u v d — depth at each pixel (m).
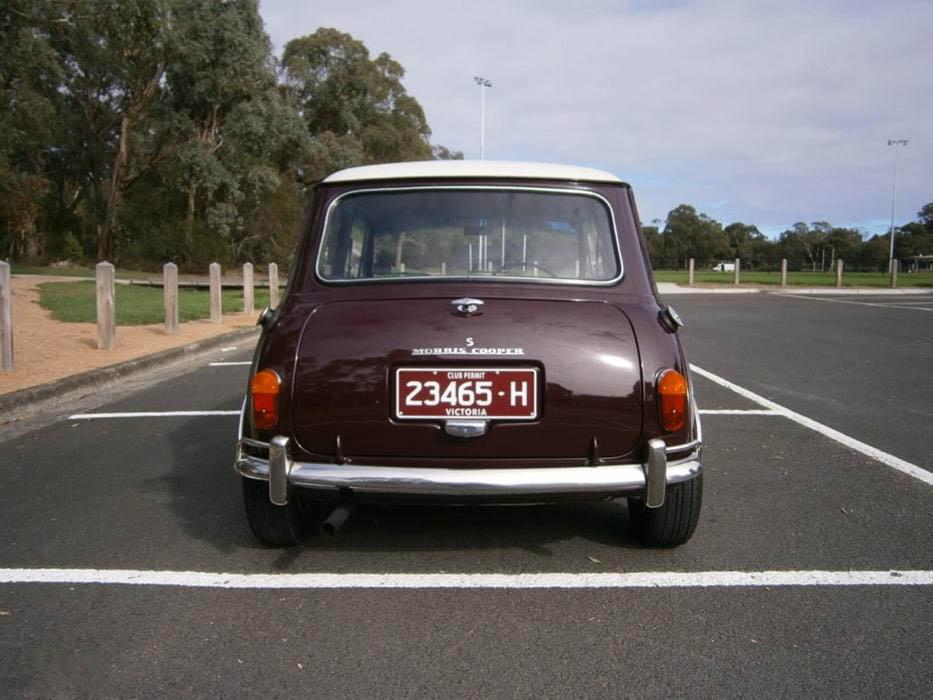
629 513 4.02
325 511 4.00
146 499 4.49
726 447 5.52
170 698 2.44
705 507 4.23
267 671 2.59
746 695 2.42
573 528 3.95
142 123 39.19
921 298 24.91
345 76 58.94
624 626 2.89
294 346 3.17
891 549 3.62
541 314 3.17
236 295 22.66
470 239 3.47
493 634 2.83
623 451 3.11
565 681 2.51
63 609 3.07
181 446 5.75
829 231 117.94
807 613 2.98
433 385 3.08
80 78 37.16
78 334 11.34
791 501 4.33
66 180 40.75
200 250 38.00
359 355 3.11
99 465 5.23
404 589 3.23
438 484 3.00
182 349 10.37
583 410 3.07
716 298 25.02
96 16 24.86
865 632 2.82
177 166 37.12
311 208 3.61
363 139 60.66
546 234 3.47
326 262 3.46
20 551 3.69
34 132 32.59
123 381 8.68
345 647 2.75
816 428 6.10
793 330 13.95
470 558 3.57
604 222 3.50
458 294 3.29
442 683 2.50
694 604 3.07
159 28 26.89
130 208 38.59
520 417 3.08
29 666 2.63
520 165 3.70
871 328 14.30
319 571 3.43
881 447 5.50
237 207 40.62
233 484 4.79
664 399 3.08
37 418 6.76
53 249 37.44
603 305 3.25
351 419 3.09
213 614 3.02
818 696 2.41
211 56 35.03
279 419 3.13
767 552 3.60
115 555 3.63
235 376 9.06
